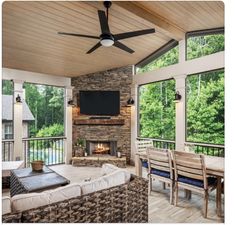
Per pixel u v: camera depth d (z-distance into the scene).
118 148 6.30
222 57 4.21
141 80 5.99
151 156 3.60
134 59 5.94
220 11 3.91
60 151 6.51
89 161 5.93
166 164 3.36
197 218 2.83
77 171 5.36
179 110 5.03
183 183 3.14
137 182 2.32
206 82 5.59
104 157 6.05
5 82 6.48
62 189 1.85
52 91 6.56
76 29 3.92
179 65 5.03
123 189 2.14
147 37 4.92
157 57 5.93
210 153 4.79
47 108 6.53
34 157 6.12
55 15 3.50
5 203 1.54
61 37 4.14
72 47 4.58
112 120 6.27
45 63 5.25
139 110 6.29
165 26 4.36
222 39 5.06
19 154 5.51
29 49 4.42
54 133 6.51
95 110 6.32
